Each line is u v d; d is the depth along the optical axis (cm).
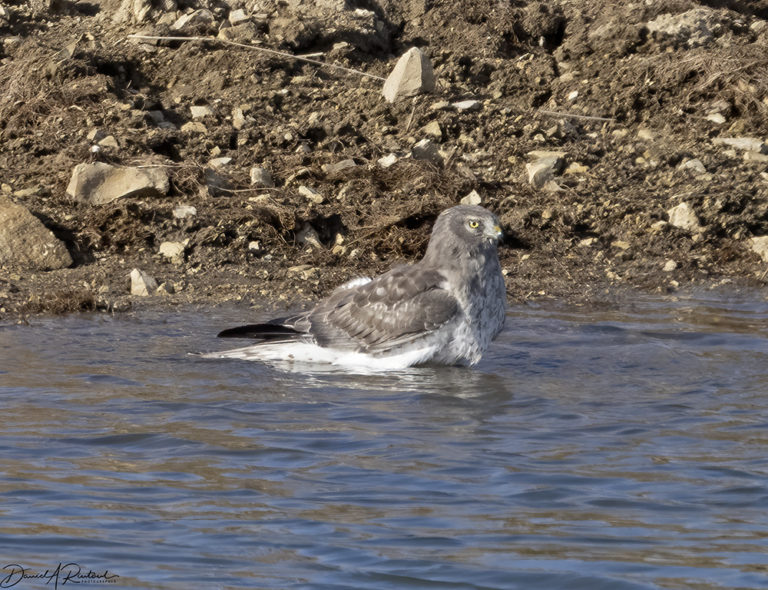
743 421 1016
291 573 680
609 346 1320
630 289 1631
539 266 1706
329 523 763
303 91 2039
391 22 2266
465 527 757
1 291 1497
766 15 2389
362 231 1725
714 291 1630
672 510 793
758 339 1352
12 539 727
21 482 835
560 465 891
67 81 1964
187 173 1767
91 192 1722
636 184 1916
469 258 1245
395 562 697
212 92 2020
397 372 1221
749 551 718
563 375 1197
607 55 2183
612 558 706
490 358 1272
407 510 789
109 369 1180
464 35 2238
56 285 1537
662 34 2203
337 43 2156
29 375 1145
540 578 676
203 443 938
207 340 1320
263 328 1284
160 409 1037
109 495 812
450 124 1984
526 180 1892
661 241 1772
